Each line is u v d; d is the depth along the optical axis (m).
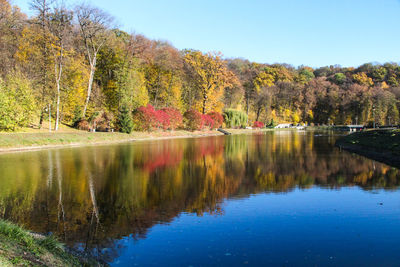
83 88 42.88
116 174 15.31
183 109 60.78
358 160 20.56
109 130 40.53
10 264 4.54
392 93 91.19
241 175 15.37
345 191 12.11
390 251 6.66
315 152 25.55
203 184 13.25
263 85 97.12
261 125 83.00
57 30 33.44
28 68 35.66
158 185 12.98
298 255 6.48
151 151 25.75
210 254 6.52
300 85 107.88
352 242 7.16
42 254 5.49
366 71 122.19
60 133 32.19
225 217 8.94
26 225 8.02
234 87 78.94
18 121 29.92
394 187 12.73
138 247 6.84
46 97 34.31
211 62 58.66
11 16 37.75
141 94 47.72
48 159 20.11
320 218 8.88
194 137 47.44
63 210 9.41
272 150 27.28
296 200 10.79
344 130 79.88
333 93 103.25
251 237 7.46
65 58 37.75
